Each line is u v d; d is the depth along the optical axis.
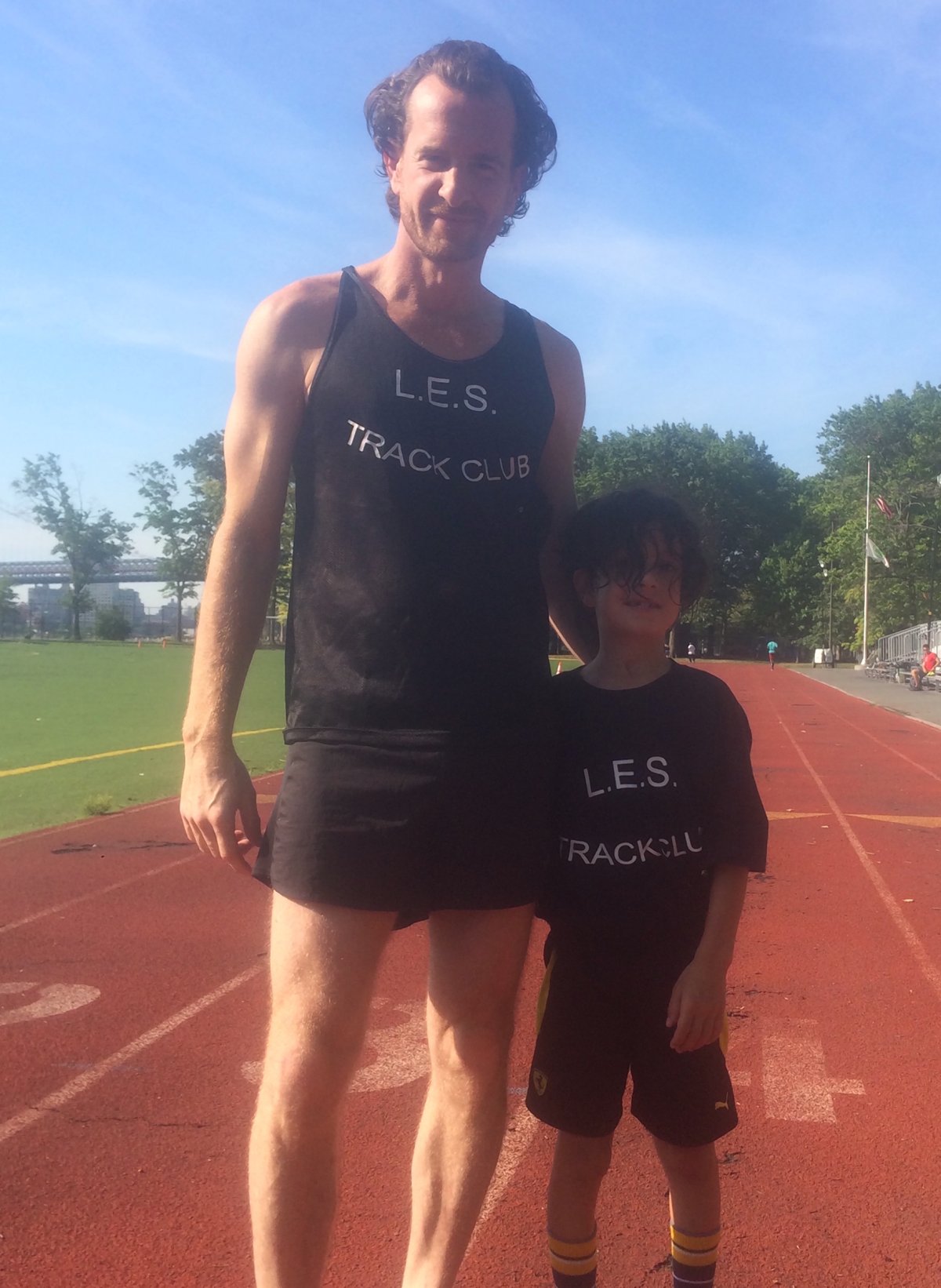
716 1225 2.43
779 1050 4.25
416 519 2.09
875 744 18.47
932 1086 3.91
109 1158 3.32
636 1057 2.39
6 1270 2.71
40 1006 4.75
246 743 16.28
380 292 2.19
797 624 81.06
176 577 85.50
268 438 2.14
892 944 5.82
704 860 2.39
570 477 2.54
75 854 8.12
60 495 89.50
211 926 6.11
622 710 2.41
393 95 2.23
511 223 2.42
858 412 79.06
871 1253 2.81
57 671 37.09
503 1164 3.29
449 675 2.09
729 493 78.62
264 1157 2.04
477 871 2.11
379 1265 2.72
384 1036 4.33
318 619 2.12
